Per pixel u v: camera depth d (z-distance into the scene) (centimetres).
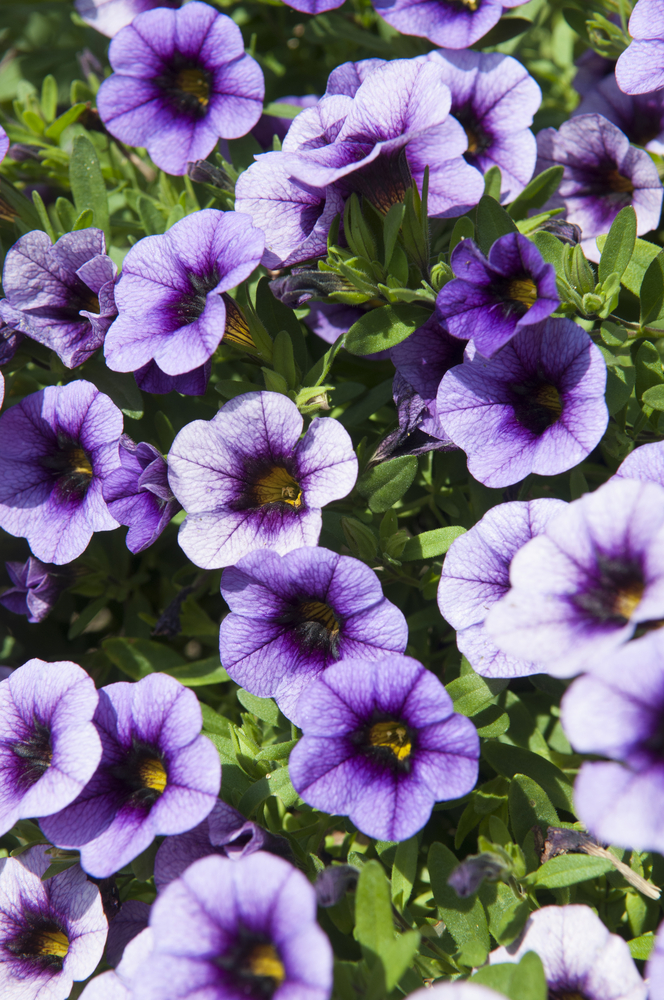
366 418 35
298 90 41
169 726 31
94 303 35
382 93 33
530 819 32
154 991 29
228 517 32
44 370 37
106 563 37
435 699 31
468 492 36
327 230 33
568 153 36
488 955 31
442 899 32
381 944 30
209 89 36
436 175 34
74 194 36
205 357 32
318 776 31
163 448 36
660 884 33
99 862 31
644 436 34
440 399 32
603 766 28
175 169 36
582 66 39
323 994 29
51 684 32
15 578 36
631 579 30
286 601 32
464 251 31
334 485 32
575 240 34
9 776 32
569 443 31
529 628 29
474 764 30
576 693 29
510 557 31
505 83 35
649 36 34
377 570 34
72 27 43
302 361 35
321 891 31
